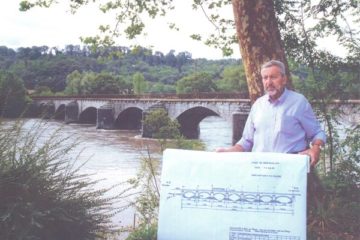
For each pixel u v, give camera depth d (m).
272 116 3.78
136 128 84.38
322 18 7.88
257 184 2.96
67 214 3.93
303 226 2.90
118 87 137.50
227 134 65.06
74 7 10.62
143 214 6.53
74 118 96.06
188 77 121.25
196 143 7.65
